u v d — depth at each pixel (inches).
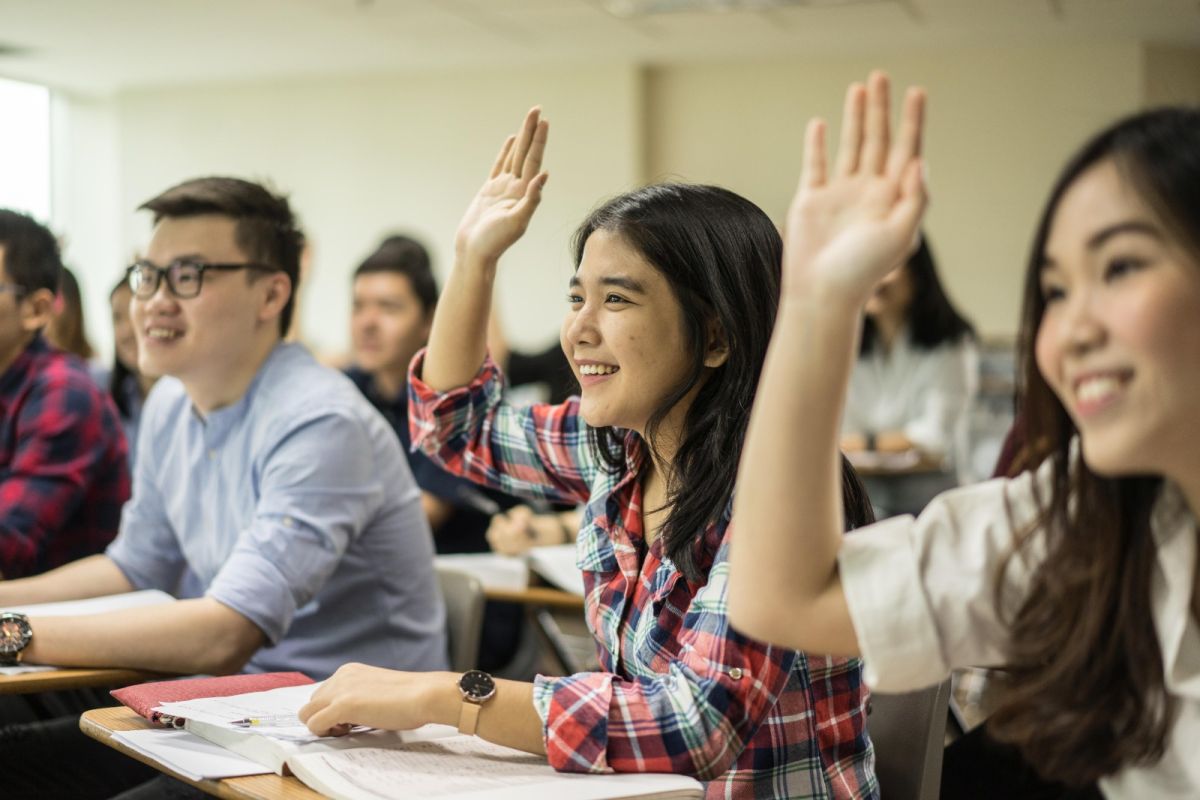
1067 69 309.6
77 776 74.7
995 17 280.1
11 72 345.7
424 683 47.6
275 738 47.0
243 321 80.1
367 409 82.4
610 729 45.6
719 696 46.0
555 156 339.9
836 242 35.2
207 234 79.0
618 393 53.1
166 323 79.0
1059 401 35.2
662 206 53.2
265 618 71.9
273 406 79.9
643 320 52.2
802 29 292.8
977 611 36.5
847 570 37.2
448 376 66.3
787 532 36.9
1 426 97.8
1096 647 34.2
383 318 131.8
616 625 54.7
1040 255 34.1
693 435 52.2
